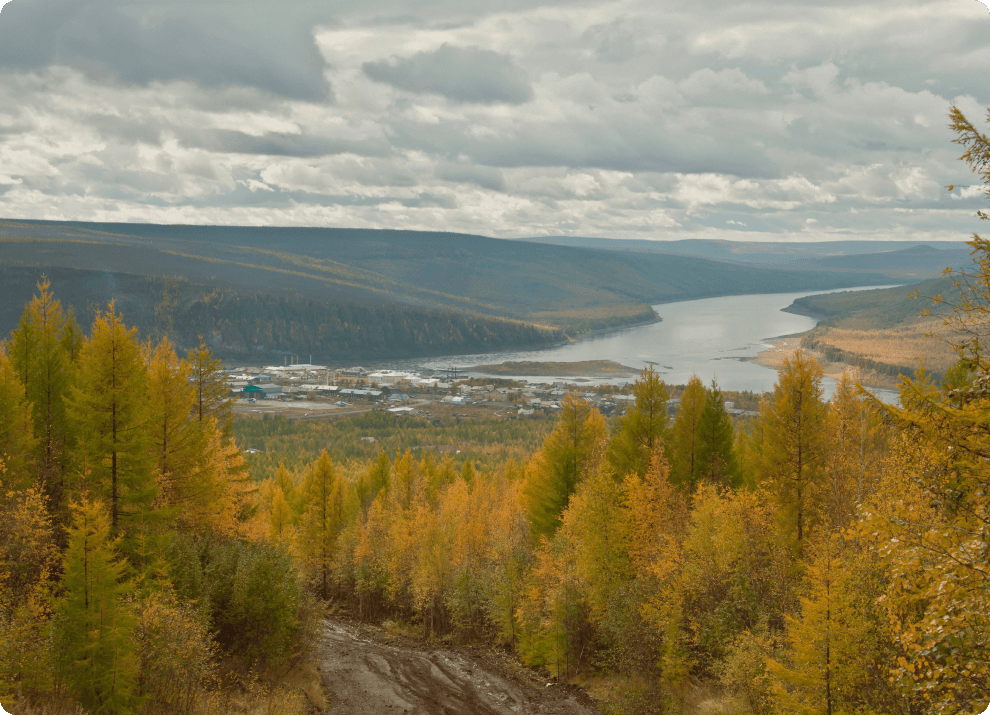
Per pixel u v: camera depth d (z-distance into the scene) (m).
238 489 48.97
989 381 15.62
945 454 16.20
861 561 22.09
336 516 72.62
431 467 106.62
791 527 36.06
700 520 33.66
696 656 31.34
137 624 23.64
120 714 22.17
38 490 32.53
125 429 34.28
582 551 39.94
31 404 37.78
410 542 61.94
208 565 34.09
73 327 55.66
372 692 34.22
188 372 44.06
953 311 16.05
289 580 35.62
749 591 30.30
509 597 46.47
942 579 14.87
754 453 53.69
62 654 22.69
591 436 54.03
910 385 16.84
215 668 29.27
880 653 21.00
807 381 37.81
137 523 33.62
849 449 34.31
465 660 44.16
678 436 48.91
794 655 22.78
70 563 22.84
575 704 33.12
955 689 15.86
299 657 37.03
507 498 69.94
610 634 36.66
